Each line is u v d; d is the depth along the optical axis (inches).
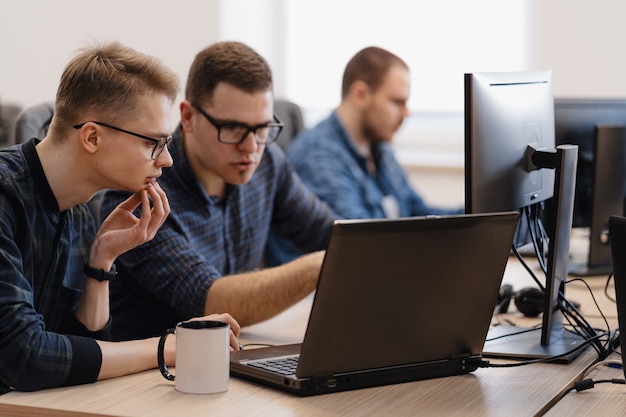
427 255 68.9
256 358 74.2
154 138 75.4
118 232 79.1
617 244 64.3
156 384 70.2
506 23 195.8
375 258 66.2
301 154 148.7
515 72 87.2
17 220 74.4
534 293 98.2
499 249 72.7
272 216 118.9
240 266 111.6
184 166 102.0
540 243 90.7
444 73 202.8
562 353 79.9
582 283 115.6
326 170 146.3
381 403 66.0
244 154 99.5
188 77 101.2
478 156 79.7
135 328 98.5
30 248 75.2
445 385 71.1
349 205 144.5
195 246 103.3
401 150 213.8
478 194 80.0
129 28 185.3
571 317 89.2
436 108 204.7
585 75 190.1
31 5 169.9
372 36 209.3
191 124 100.6
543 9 191.9
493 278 73.5
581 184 124.8
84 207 83.0
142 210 78.0
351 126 151.3
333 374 68.5
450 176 204.5
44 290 77.9
